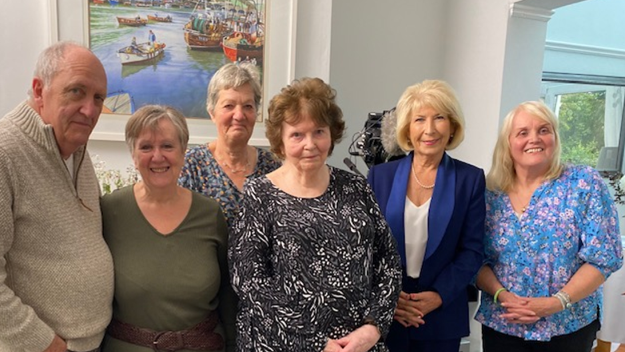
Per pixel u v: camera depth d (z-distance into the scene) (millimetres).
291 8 2389
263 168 1683
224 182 1581
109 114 2201
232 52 2348
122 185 1928
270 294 1131
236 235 1219
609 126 3906
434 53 3441
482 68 3076
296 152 1198
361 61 3252
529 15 2885
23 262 1086
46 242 1098
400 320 1540
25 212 1060
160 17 2223
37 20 2059
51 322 1118
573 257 1580
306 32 2451
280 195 1223
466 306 1640
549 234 1580
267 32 2379
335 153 3244
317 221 1174
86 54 1090
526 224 1618
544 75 3564
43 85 1066
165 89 2279
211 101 1611
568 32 3625
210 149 1661
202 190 1562
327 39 2488
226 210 1552
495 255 1669
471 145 3189
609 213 1575
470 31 3186
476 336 2615
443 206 1558
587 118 3822
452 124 1606
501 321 1649
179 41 2268
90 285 1157
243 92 1570
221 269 1378
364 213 1248
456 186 1582
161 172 1245
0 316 1025
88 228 1192
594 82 3764
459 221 1565
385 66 3322
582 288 1529
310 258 1149
